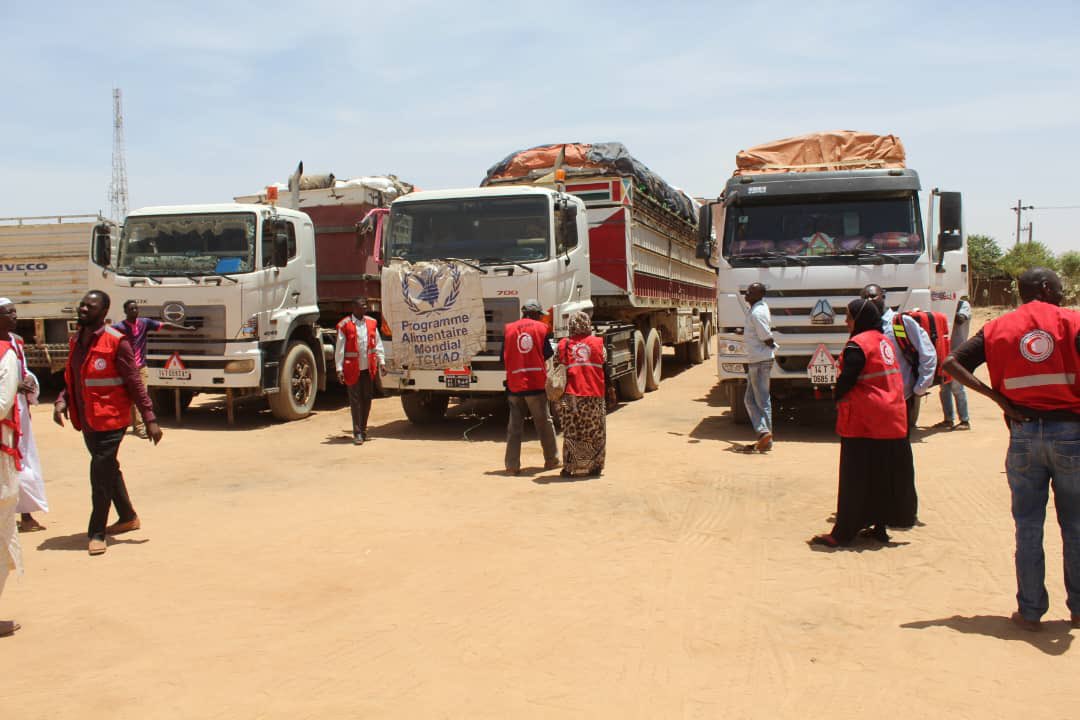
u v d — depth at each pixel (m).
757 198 11.73
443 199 12.36
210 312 13.16
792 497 8.38
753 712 4.10
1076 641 4.85
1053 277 4.98
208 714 4.16
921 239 11.30
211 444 11.91
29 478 7.29
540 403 9.69
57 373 17.45
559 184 13.89
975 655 4.68
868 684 4.37
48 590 5.97
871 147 12.48
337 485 9.23
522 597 5.73
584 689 4.38
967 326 12.62
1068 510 4.91
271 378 13.52
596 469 9.41
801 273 11.41
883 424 6.68
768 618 5.30
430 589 5.90
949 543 6.80
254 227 13.24
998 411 14.09
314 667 4.69
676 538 7.07
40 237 16.30
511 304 11.86
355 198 15.50
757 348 10.60
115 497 7.33
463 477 9.54
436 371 12.08
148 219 13.54
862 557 6.50
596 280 14.38
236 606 5.62
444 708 4.19
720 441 11.52
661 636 5.05
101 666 4.73
